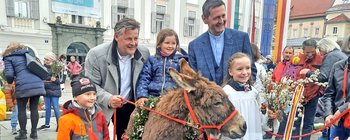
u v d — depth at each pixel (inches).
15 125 243.3
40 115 309.7
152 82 127.3
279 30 458.3
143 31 951.6
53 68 257.0
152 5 965.8
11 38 737.6
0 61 317.4
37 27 774.5
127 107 136.6
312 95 180.4
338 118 115.8
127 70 133.0
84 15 838.5
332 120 118.9
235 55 114.3
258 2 903.7
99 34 863.7
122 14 923.4
